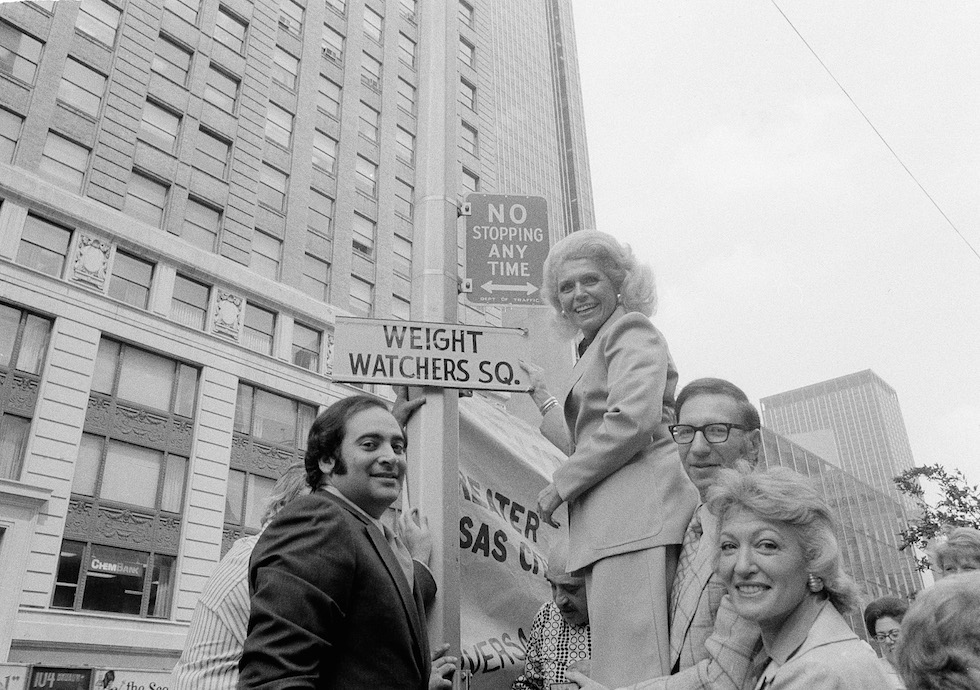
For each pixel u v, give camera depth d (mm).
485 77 38688
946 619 1602
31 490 17531
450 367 2740
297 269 26516
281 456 23078
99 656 17875
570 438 2654
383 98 33000
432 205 3102
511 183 59094
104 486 19203
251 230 25438
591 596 2225
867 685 1584
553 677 2697
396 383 2684
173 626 19188
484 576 3014
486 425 3357
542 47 73750
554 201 65125
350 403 2182
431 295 2953
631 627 2080
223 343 22516
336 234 28438
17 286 18812
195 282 22797
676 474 2238
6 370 18297
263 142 27078
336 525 1757
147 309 21484
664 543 2135
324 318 25781
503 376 2779
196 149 24828
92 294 20031
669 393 2561
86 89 22578
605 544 2188
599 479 2234
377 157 31672
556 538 3199
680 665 1997
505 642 2963
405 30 35844
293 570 1641
